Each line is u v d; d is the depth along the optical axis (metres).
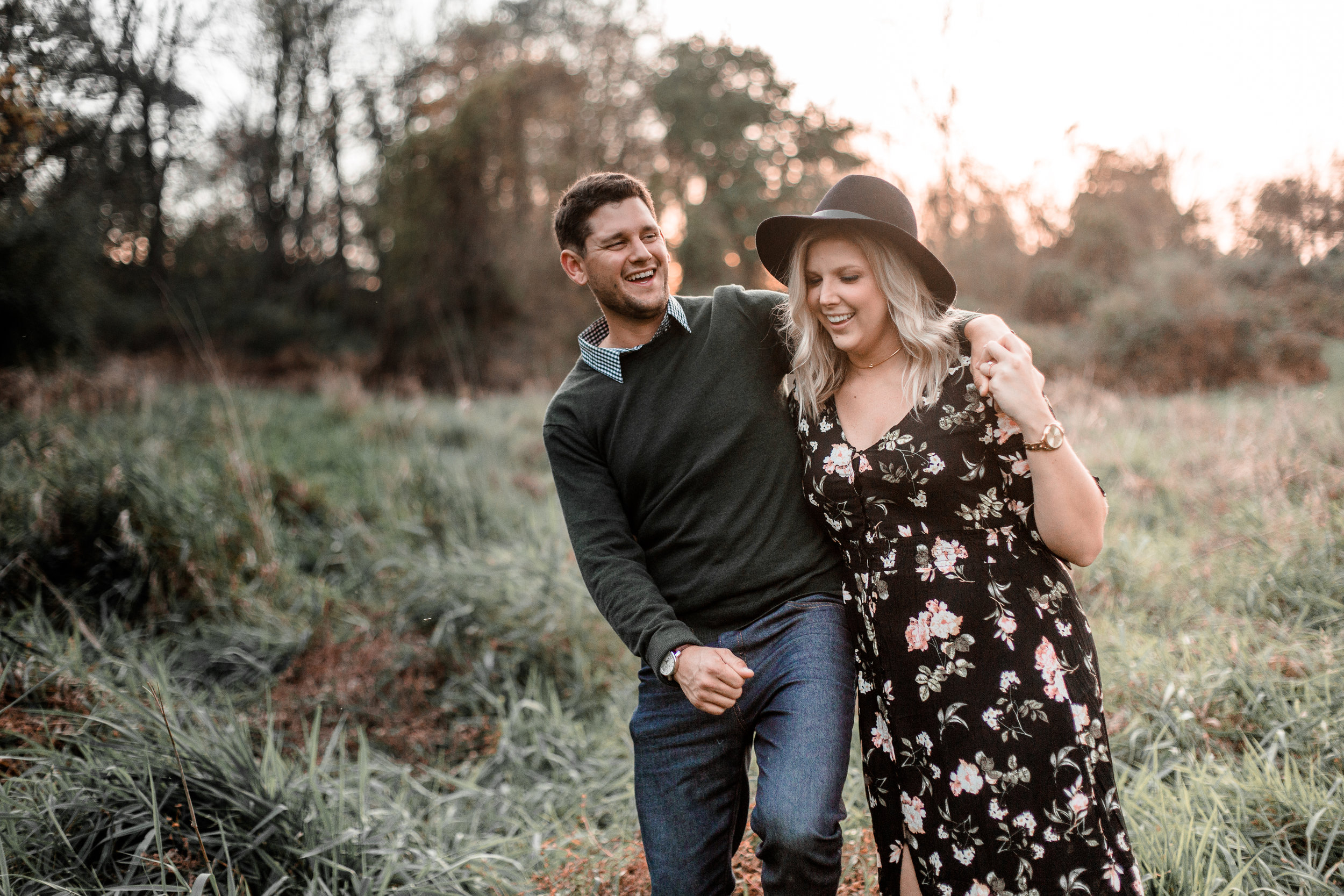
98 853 2.28
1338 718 2.53
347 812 2.58
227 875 2.20
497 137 16.88
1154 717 2.76
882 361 1.86
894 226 1.75
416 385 14.29
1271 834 2.14
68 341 11.84
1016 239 19.70
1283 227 15.27
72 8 5.60
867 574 1.80
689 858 1.87
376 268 23.42
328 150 22.58
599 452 2.04
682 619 1.99
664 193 22.44
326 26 20.06
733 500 1.92
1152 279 14.47
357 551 5.32
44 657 3.22
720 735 1.89
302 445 9.07
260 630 4.32
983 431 1.71
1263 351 12.30
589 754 3.26
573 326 17.55
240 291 21.80
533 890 2.36
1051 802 1.62
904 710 1.75
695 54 21.91
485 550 5.10
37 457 5.19
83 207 12.11
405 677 3.89
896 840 1.84
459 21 21.81
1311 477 4.42
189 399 9.84
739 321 2.01
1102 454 6.13
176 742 2.44
